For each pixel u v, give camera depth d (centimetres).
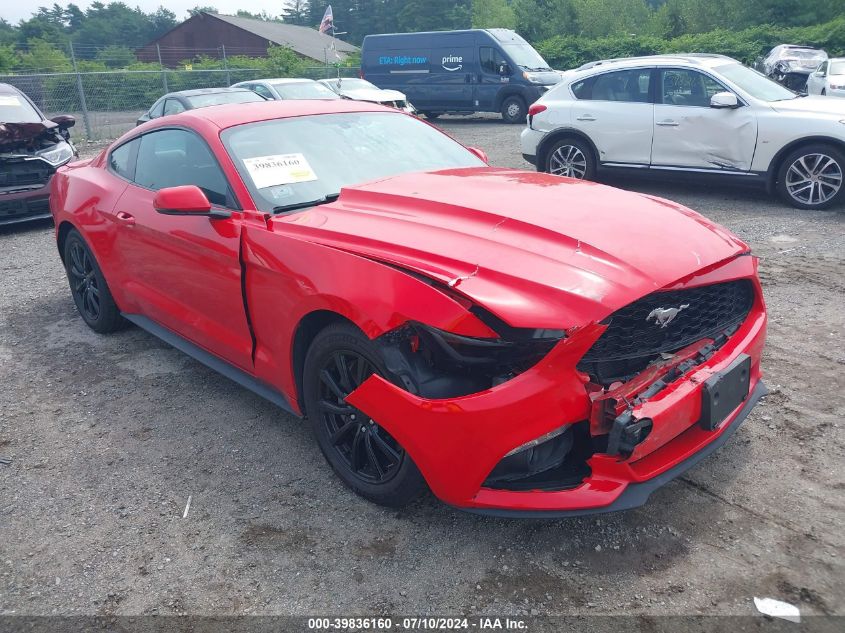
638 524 277
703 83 843
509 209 300
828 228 700
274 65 2573
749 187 827
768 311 488
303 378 309
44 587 264
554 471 259
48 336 520
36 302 598
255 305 329
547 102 966
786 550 258
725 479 302
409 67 2091
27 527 300
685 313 275
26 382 443
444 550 271
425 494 307
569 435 257
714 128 825
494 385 244
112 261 458
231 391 420
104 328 511
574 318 236
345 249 286
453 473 248
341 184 368
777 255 616
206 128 379
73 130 1895
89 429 381
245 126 383
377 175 381
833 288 526
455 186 344
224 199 355
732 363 274
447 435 244
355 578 259
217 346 376
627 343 257
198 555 276
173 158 402
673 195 902
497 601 244
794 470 306
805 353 419
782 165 791
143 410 399
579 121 930
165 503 311
